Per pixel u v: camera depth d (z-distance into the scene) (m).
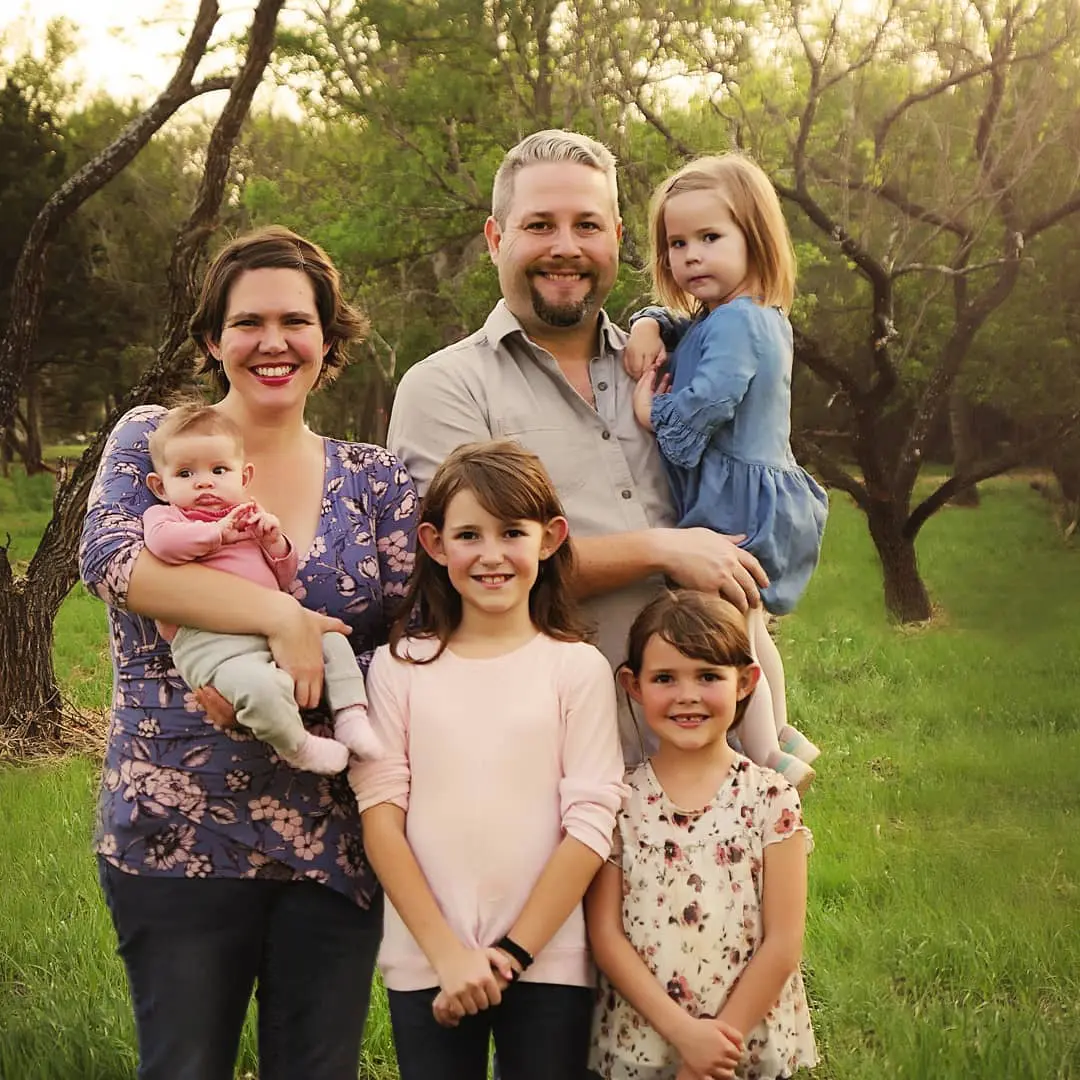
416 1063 2.62
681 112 13.59
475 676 2.71
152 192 29.41
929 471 31.23
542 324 3.20
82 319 28.75
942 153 14.04
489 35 13.79
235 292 2.68
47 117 27.28
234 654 2.50
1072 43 13.51
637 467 3.30
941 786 7.59
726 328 3.25
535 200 3.11
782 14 12.52
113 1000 4.53
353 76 14.30
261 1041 2.72
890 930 5.26
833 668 11.45
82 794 7.38
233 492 2.62
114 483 2.69
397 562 2.84
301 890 2.66
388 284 18.88
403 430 3.22
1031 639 12.74
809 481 3.42
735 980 2.73
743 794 2.82
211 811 2.58
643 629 2.86
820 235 15.88
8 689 8.57
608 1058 2.75
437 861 2.62
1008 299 18.19
